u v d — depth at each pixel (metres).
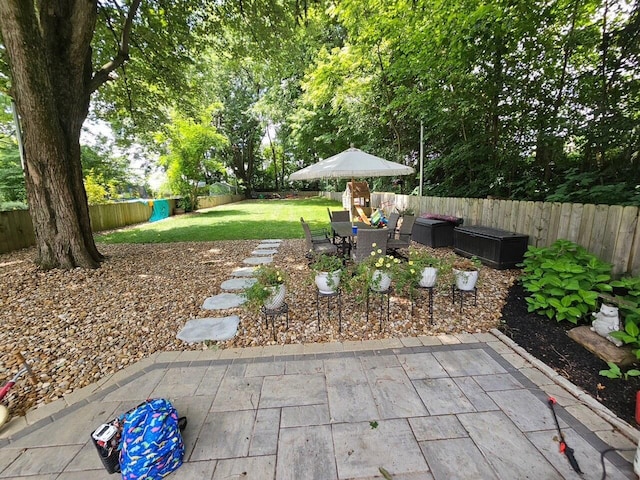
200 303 3.70
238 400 2.03
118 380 2.29
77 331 3.04
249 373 2.33
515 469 1.50
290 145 22.30
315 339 2.81
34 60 4.30
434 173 9.20
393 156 10.69
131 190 20.27
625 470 1.48
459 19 5.52
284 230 9.21
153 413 1.58
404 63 7.30
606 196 4.11
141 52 7.28
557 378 2.15
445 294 3.72
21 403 2.07
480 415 1.85
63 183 4.75
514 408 1.90
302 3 6.95
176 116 14.04
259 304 2.82
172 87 8.35
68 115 4.95
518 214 4.98
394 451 1.62
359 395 2.05
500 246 4.51
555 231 4.31
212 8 7.02
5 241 7.10
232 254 6.21
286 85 17.55
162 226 10.82
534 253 3.59
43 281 4.34
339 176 4.94
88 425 1.87
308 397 2.04
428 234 6.37
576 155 5.28
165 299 3.82
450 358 2.46
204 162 16.28
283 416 1.88
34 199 4.68
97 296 3.91
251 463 1.56
